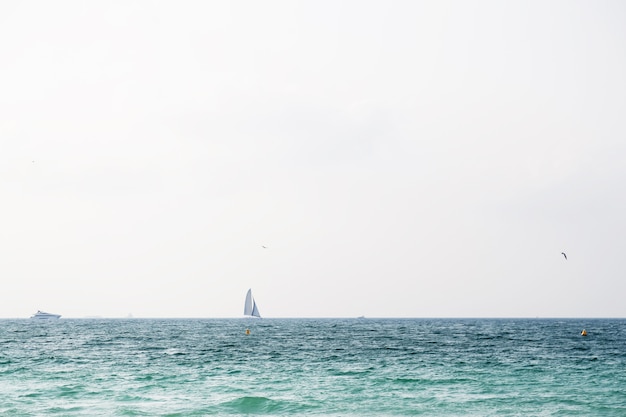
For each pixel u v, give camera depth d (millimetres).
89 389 36000
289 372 44500
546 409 30125
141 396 33562
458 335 113750
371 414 28922
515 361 53531
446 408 30344
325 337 104688
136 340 92750
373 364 50781
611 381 39688
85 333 123812
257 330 146250
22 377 41688
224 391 35375
